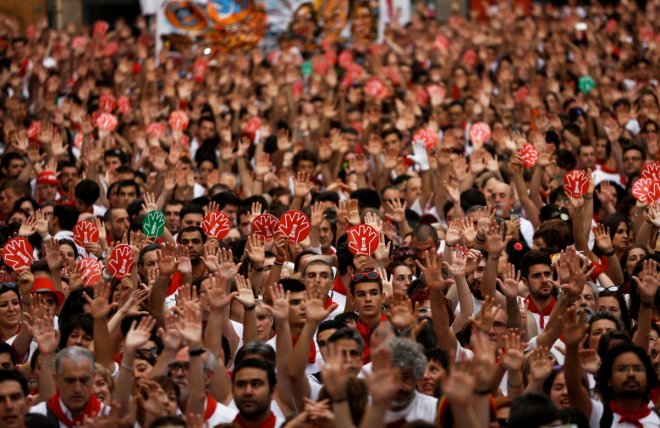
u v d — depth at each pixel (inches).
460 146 2090.3
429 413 1014.4
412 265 1441.9
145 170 2065.7
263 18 2797.7
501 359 1099.9
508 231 1427.2
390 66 2571.4
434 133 1927.9
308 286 1168.2
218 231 1499.8
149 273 1325.0
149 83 2508.6
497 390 1105.4
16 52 2753.4
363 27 2819.9
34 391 1181.7
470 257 1326.3
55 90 2450.8
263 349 1111.6
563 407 1054.4
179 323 1079.6
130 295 1279.5
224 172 1985.7
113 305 1166.3
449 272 1326.3
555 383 1082.7
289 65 2423.7
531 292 1318.9
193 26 2783.0
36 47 2778.1
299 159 1957.4
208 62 2699.3
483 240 1402.6
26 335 1250.0
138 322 1216.2
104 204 1859.0
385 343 1018.7
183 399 1084.5
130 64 2559.1
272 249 1471.5
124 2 3607.3
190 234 1471.5
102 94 2426.2
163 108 2411.4
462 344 1216.8
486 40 2839.6
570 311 1059.9
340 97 2405.3
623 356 1069.1
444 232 1609.3
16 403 1026.1
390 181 1894.7
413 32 2896.2
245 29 2792.8
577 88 2588.6
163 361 1087.0
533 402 962.7
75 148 2148.1
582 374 1084.5
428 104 2388.0
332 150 1971.0
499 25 2923.2
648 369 1071.0
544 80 2549.2
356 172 1847.9
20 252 1381.6
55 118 2213.3
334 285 1414.9
